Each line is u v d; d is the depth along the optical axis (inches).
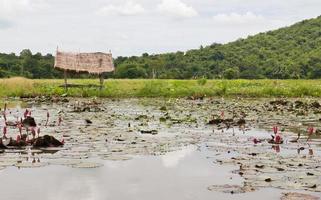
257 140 482.9
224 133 548.4
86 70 1631.4
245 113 857.5
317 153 405.7
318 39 4712.1
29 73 3287.4
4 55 3693.4
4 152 400.5
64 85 1657.2
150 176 315.6
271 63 4040.4
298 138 488.1
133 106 1075.9
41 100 1320.1
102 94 1539.1
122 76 3592.5
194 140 482.6
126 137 502.6
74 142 462.3
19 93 1523.1
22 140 442.6
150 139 488.1
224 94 1600.6
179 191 275.0
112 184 291.3
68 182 295.7
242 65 3976.4
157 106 1075.9
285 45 4660.4
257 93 1587.1
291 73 3737.7
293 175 312.7
